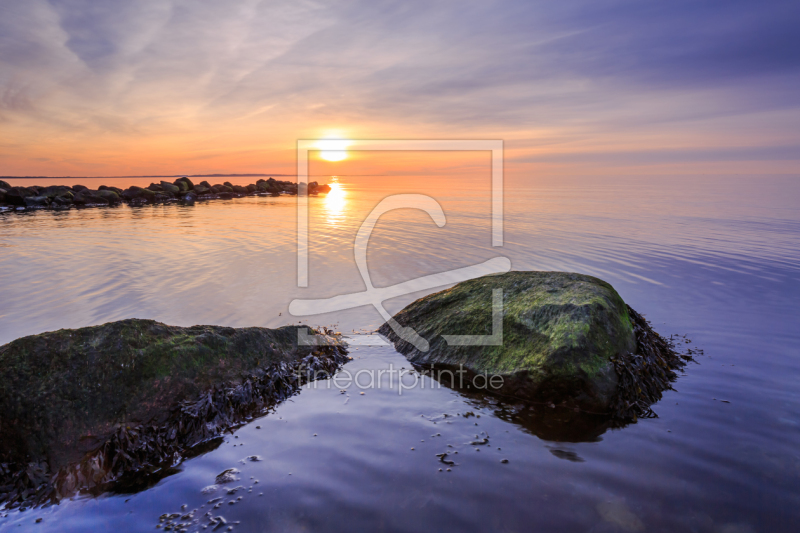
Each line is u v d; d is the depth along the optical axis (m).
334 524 3.27
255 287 10.52
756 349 6.61
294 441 4.38
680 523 3.23
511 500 3.49
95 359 4.28
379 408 5.04
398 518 3.32
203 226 21.80
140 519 3.37
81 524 3.33
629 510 3.37
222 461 4.07
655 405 4.99
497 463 3.98
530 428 4.59
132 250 15.09
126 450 4.03
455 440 4.37
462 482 3.72
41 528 3.29
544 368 5.03
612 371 5.01
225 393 4.82
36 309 8.73
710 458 4.01
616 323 5.51
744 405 4.97
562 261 13.20
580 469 3.88
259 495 3.60
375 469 3.91
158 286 10.48
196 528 3.26
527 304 5.96
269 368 5.43
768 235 17.11
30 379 4.02
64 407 3.99
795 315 8.16
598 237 17.25
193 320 8.20
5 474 3.71
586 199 36.66
